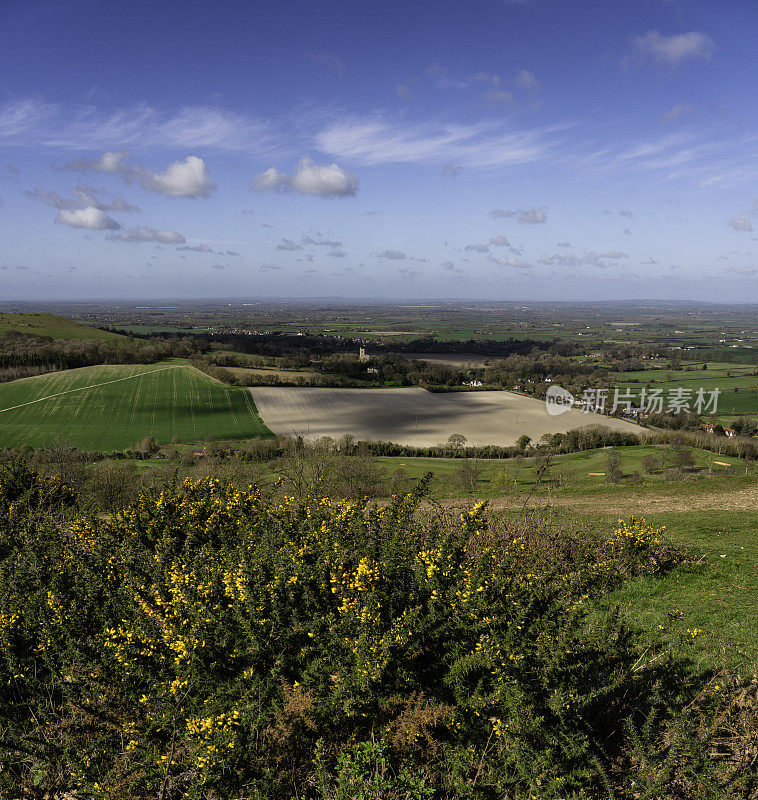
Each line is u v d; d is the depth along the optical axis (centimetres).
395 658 548
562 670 501
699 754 453
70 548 888
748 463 4009
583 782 456
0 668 595
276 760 492
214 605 618
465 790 453
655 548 1062
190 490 1166
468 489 3291
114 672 587
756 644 665
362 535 848
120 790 464
